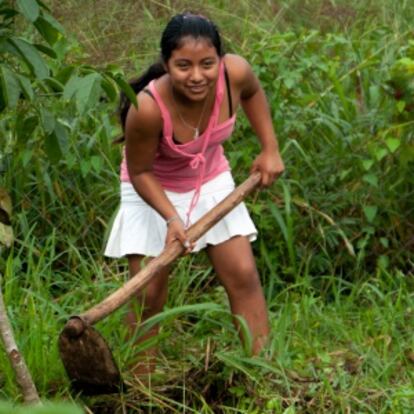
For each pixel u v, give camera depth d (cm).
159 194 514
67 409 211
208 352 516
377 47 816
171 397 507
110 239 552
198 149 521
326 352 545
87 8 811
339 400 491
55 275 642
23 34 721
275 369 499
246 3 906
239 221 537
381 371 525
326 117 700
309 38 750
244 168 692
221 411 500
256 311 536
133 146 512
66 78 471
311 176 699
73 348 468
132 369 518
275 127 697
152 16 854
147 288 532
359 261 657
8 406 231
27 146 654
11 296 573
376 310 602
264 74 705
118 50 798
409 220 691
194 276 632
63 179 686
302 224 679
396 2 940
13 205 673
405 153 672
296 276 647
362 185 693
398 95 668
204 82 489
